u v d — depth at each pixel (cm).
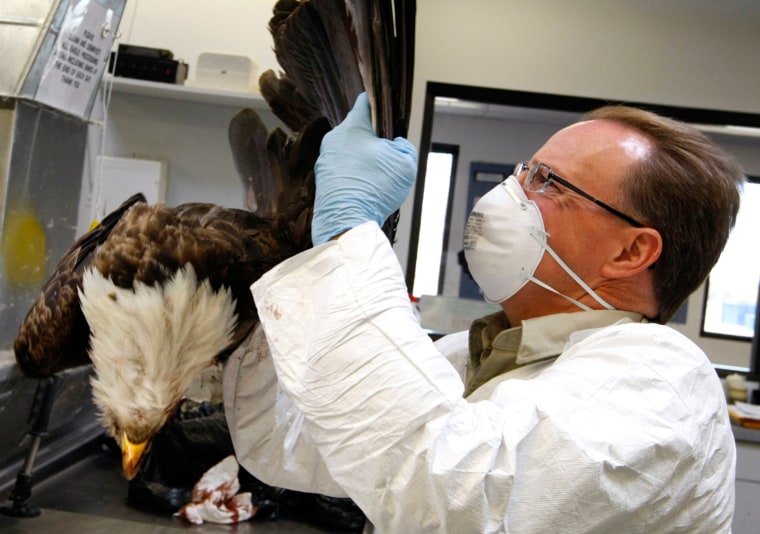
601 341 90
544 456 77
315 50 108
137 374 101
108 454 185
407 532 78
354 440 78
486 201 105
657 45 305
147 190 241
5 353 141
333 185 96
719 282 344
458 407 78
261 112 238
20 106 140
